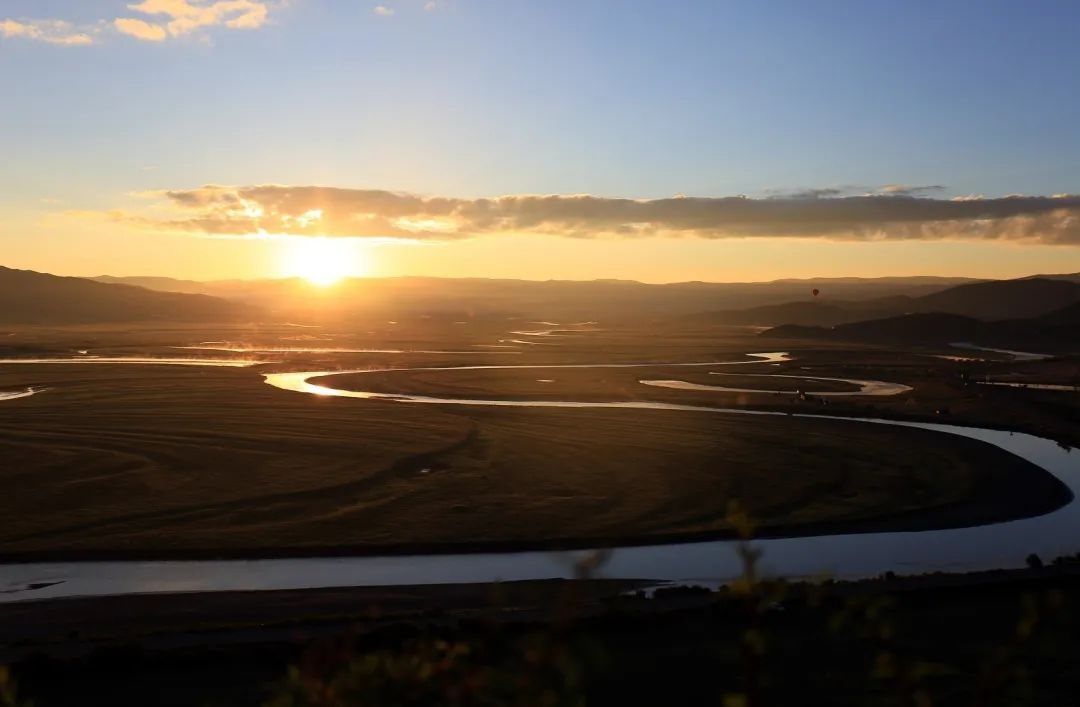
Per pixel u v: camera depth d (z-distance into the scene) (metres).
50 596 38.97
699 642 28.86
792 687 22.84
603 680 25.39
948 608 33.34
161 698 24.73
